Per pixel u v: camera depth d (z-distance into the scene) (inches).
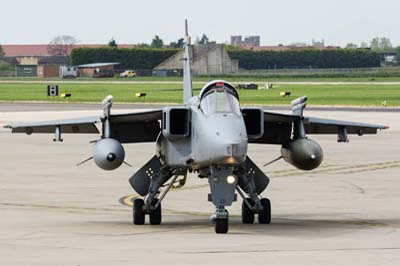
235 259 2511.1
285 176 4938.5
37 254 2615.7
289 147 3331.7
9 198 4089.6
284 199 4067.4
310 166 3289.9
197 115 3120.1
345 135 3494.1
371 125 3457.2
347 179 4822.8
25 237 2967.5
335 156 6072.8
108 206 3868.1
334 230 3129.9
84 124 3420.3
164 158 3307.1
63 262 2472.9
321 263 2453.2
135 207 3312.0
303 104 3302.2
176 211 3708.2
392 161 5762.8
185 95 3762.3
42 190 4365.2
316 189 4414.4
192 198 4087.1
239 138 2955.2
